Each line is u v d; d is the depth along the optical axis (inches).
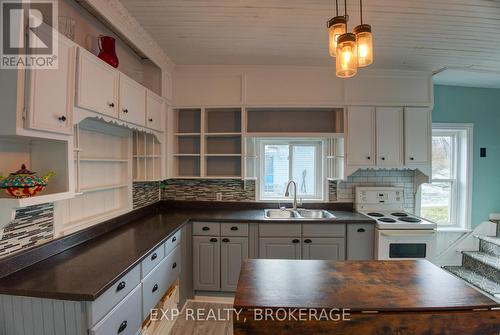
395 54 102.7
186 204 130.3
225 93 118.0
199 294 110.3
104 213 88.2
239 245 107.5
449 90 134.1
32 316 47.8
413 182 129.8
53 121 52.7
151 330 75.7
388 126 117.5
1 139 53.2
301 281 58.5
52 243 63.4
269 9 75.6
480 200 135.2
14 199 47.2
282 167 134.6
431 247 104.7
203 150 120.4
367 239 108.1
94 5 68.6
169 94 116.4
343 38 51.9
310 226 107.3
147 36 90.7
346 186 128.7
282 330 48.4
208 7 74.9
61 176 58.0
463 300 50.9
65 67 55.8
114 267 56.8
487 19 79.4
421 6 73.4
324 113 128.3
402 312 48.3
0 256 51.9
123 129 97.3
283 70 117.3
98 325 48.3
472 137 134.6
